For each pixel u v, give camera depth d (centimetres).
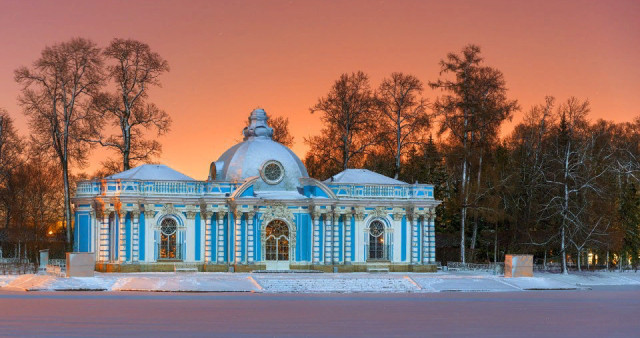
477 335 5216
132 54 10856
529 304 7225
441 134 11531
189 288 8150
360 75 11756
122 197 9231
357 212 9900
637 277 10806
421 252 10119
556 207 10781
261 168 9850
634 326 5747
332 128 11944
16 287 8319
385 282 8800
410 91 11644
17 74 10719
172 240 9506
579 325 5759
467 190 11356
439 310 6575
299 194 9919
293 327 5422
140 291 8062
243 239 9588
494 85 11388
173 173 9838
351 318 5938
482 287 8919
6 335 4938
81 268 8456
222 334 5069
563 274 10612
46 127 10788
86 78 10844
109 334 5009
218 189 9662
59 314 5950
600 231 10856
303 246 9819
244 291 8194
